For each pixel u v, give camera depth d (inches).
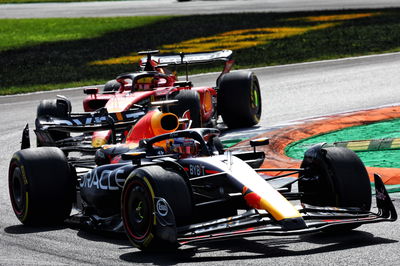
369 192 1025.5
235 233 899.4
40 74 4065.0
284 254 925.8
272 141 1817.2
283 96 2674.7
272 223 908.6
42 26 7081.7
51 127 1513.3
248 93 2092.8
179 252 968.9
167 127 1202.0
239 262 897.5
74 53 4980.3
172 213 910.4
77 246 1039.0
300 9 7052.2
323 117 2113.7
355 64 3403.1
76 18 7755.9
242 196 967.0
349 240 984.9
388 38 4313.5
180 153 1115.3
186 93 1881.2
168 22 6619.1
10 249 1043.3
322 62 3622.0
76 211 1326.3
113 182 1095.6
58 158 1195.3
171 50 4680.1
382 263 859.4
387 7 6397.6
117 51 4913.9
